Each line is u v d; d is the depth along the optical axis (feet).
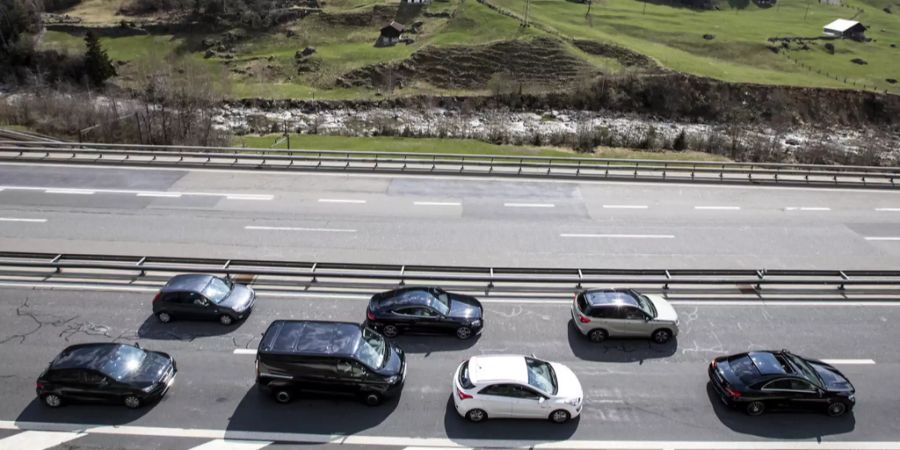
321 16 366.22
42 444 57.62
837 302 85.40
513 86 281.33
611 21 377.30
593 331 74.54
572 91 278.26
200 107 218.18
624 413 64.03
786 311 82.89
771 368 64.54
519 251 99.71
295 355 62.08
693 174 134.10
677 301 84.58
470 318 74.43
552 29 331.77
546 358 72.23
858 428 62.80
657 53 317.83
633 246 102.53
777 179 133.80
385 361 64.80
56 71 307.37
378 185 124.77
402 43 333.83
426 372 69.15
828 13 461.78
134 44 343.87
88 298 81.51
